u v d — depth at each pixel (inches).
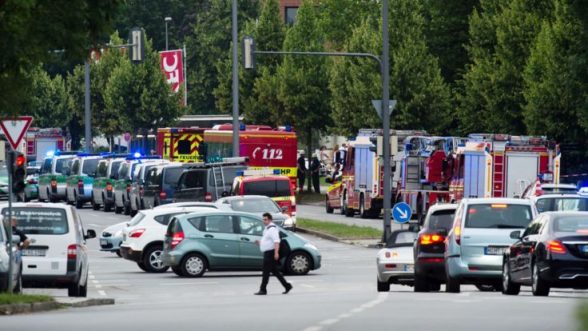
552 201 3668.8
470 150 5285.4
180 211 3878.0
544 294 2529.5
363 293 2901.1
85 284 2935.5
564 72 5654.5
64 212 2844.5
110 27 2406.5
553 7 6087.6
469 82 6358.3
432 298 2506.2
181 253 3595.0
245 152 6195.9
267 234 2947.8
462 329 1704.0
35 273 2802.7
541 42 5762.8
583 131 5762.8
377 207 6122.1
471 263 2723.9
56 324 1948.8
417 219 5743.1
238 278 3577.8
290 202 5044.3
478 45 6378.0
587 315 1349.7
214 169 5423.2
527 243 2573.8
